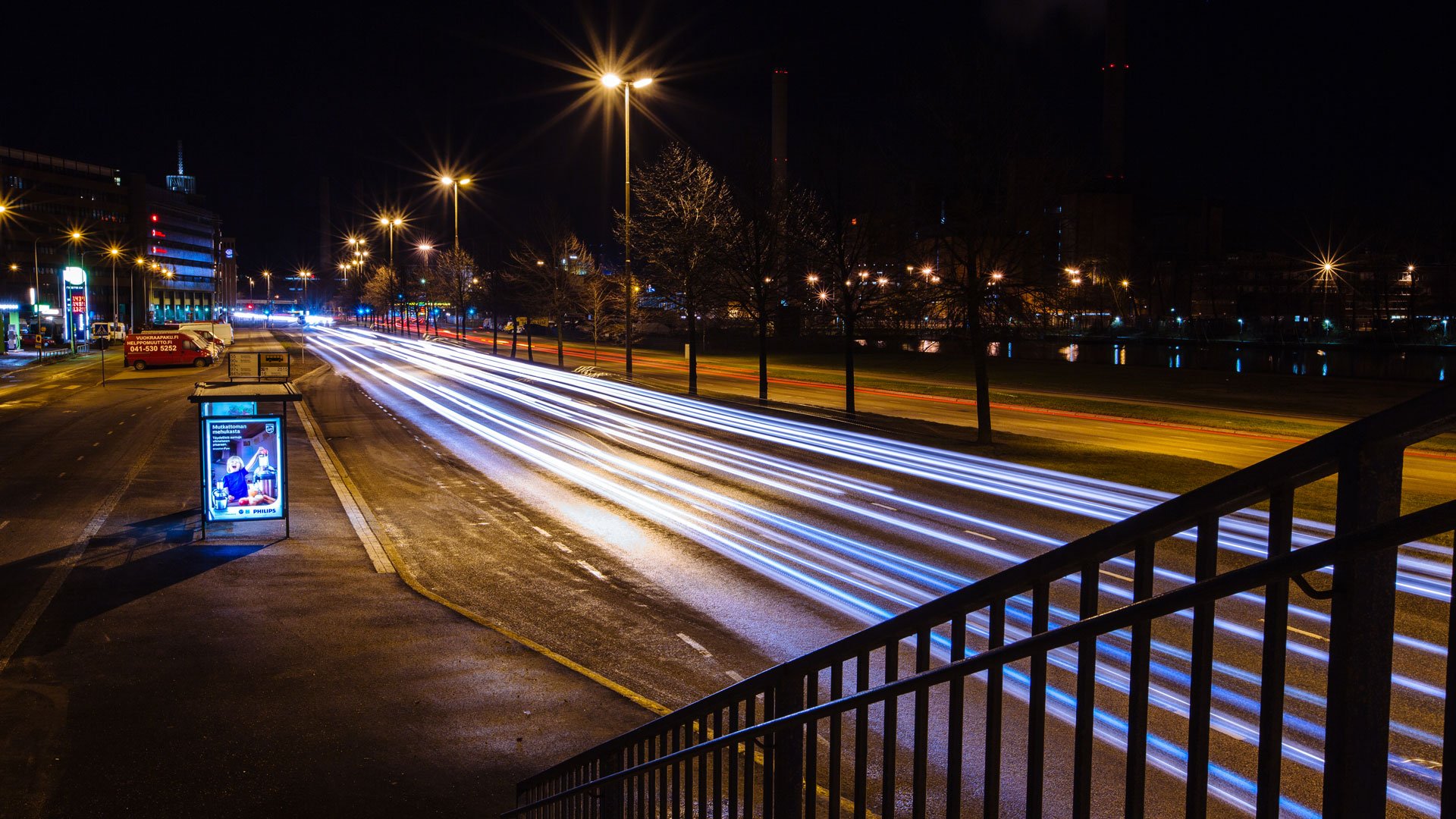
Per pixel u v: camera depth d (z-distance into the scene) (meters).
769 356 75.12
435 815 7.07
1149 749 7.77
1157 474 22.84
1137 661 2.12
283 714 8.98
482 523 17.92
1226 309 143.38
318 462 24.45
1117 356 78.81
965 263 26.91
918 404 40.44
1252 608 11.76
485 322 136.50
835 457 25.83
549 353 78.81
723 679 10.17
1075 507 19.17
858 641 3.12
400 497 20.45
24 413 34.56
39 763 7.93
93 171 144.62
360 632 11.41
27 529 16.78
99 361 63.75
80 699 9.32
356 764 7.94
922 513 18.64
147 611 12.20
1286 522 1.86
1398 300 111.38
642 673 10.32
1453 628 1.55
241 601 12.65
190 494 20.03
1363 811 1.70
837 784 3.20
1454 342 85.94
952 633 2.72
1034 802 2.38
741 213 36.88
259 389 16.75
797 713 3.39
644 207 42.56
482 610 12.60
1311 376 55.31
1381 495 1.67
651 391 45.12
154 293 160.12
